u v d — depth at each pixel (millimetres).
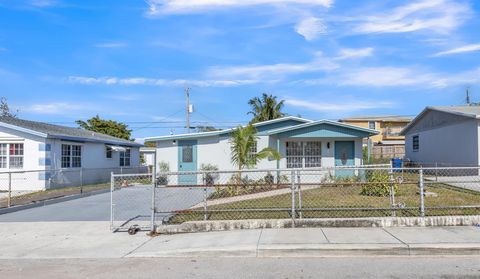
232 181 17281
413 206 10828
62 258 8016
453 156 24672
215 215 10781
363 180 18719
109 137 31141
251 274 6648
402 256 7641
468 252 7656
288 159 21438
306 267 6996
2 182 20828
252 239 8609
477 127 21828
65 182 22656
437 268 6801
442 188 15547
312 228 9477
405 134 34500
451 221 9508
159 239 9297
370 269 6797
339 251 7746
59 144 22281
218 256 7910
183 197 16375
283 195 13703
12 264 7613
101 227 10734
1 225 11336
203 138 22188
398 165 27109
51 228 10828
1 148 21078
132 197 17125
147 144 49375
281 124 22062
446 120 25703
